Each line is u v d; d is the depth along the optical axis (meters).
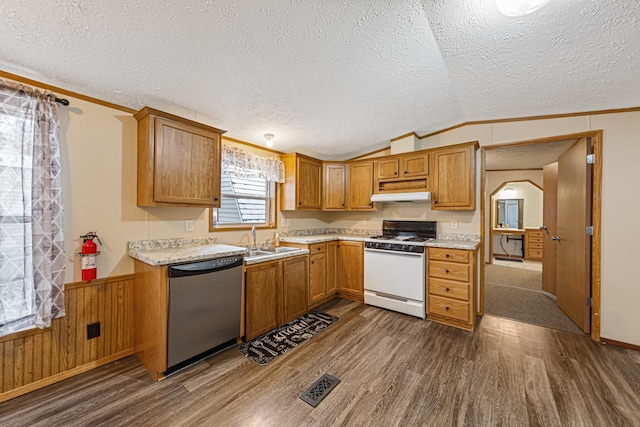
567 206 3.02
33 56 1.57
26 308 1.68
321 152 3.99
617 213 2.39
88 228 2.02
